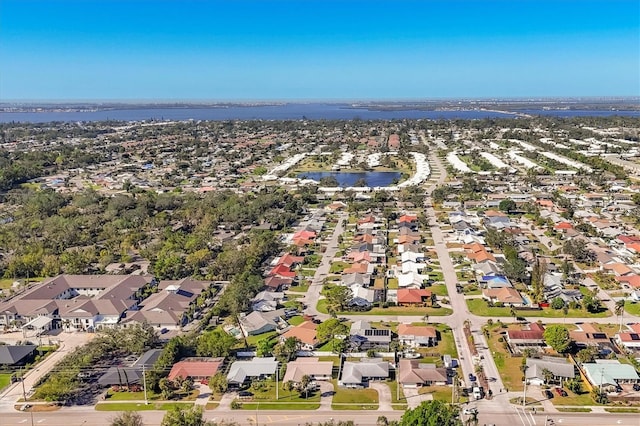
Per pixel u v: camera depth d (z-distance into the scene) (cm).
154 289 16250
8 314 14138
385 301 15062
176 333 13412
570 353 11925
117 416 9769
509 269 16188
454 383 10425
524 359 11506
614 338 12569
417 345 12469
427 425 8512
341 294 14600
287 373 11156
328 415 9869
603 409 9881
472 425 9300
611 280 16212
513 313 14025
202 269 18012
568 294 15050
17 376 11456
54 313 14238
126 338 12362
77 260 17838
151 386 10731
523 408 9931
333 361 11912
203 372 11106
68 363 11581
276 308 14700
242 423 9650
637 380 10612
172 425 8969
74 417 9950
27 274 17525
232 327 13675
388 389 10744
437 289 15938
